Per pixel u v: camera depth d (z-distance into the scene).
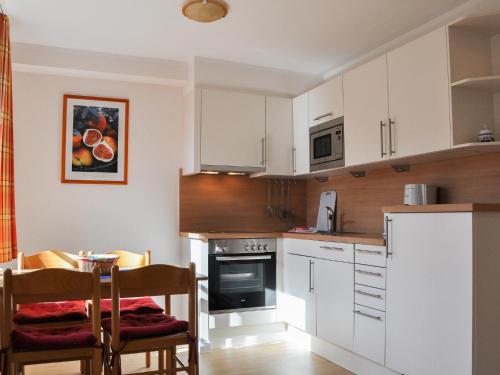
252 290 4.10
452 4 3.18
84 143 4.23
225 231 4.66
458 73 2.86
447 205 2.55
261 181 4.87
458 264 2.49
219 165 4.27
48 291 2.19
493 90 2.92
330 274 3.57
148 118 4.46
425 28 3.49
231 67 4.41
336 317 3.48
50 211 4.10
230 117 4.34
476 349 2.40
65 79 4.20
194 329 2.43
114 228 4.30
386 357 2.97
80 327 2.54
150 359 3.55
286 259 4.20
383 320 3.01
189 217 4.55
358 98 3.65
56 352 2.19
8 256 3.25
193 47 4.00
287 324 4.27
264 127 4.48
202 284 4.03
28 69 4.01
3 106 3.23
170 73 4.34
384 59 3.38
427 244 2.68
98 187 4.27
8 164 3.29
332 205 4.52
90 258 2.76
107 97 4.32
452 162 3.31
